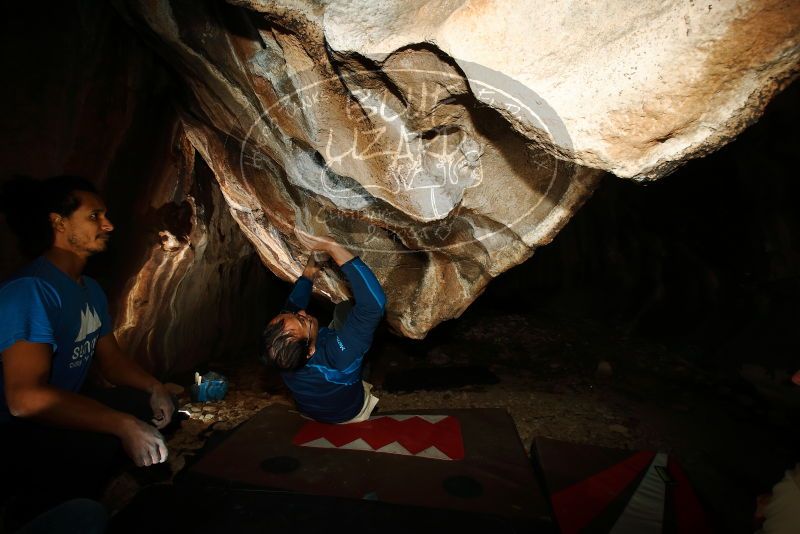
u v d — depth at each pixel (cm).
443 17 133
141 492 167
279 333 205
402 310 301
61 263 157
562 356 452
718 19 107
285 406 255
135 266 288
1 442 147
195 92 233
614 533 170
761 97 120
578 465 211
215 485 183
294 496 166
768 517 142
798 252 380
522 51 128
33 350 140
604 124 129
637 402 360
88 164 228
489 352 462
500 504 173
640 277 537
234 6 170
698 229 475
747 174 411
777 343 372
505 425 233
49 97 201
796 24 104
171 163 292
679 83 117
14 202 156
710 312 453
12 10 185
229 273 410
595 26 120
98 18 207
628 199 539
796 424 328
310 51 166
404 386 382
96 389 187
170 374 369
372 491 179
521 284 625
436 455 204
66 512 130
